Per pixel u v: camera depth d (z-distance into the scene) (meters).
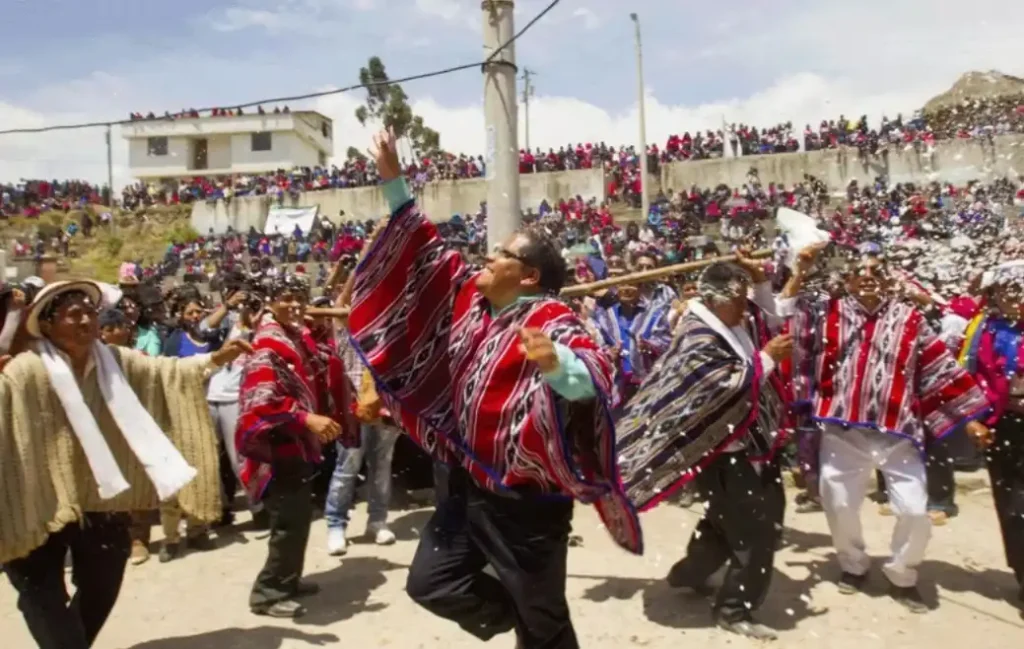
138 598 4.74
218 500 3.86
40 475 3.24
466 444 2.81
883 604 4.38
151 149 43.69
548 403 2.61
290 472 4.31
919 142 21.11
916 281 6.20
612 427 2.63
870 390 4.27
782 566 4.98
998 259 6.84
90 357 3.55
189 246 31.83
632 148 29.34
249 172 43.44
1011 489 4.29
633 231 21.25
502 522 2.80
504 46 7.53
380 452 5.67
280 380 4.25
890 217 14.62
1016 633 4.02
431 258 3.05
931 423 4.32
